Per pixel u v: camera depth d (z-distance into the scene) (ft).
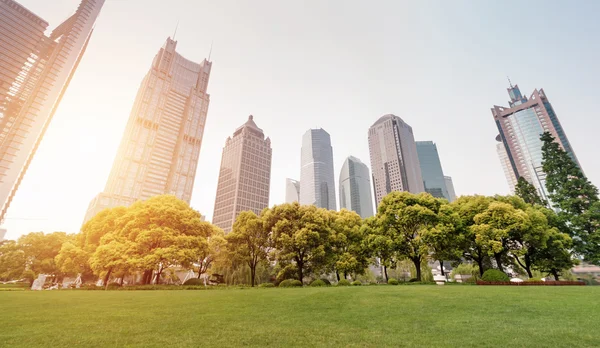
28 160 314.14
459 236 108.58
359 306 40.32
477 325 27.27
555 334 23.41
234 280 134.00
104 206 415.85
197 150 554.87
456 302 42.27
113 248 98.78
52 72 334.85
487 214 109.40
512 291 54.70
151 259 92.94
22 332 24.81
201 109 590.55
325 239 125.59
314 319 30.86
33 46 328.49
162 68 557.74
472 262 133.39
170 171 506.07
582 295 46.83
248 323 28.68
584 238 118.42
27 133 300.20
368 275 138.31
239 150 613.52
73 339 22.30
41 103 318.24
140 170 469.98
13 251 171.01
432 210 118.11
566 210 127.24
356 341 21.50
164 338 22.52
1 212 273.95
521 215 102.78
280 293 58.90
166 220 110.22
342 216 144.36
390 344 20.68
